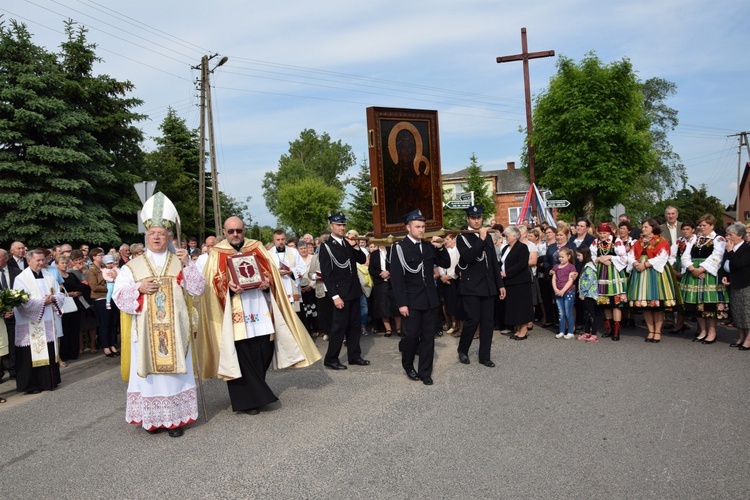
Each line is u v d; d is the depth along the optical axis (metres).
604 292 8.76
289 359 6.01
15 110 17.08
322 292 9.55
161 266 5.40
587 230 9.72
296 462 4.48
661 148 43.12
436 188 9.73
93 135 21.02
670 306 8.27
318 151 72.62
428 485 3.99
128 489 4.16
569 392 6.04
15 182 16.92
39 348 7.44
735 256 7.64
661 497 3.70
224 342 5.60
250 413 5.76
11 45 18.02
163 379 5.21
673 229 9.91
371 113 8.90
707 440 4.60
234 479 4.23
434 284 6.84
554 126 20.06
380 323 10.67
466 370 7.18
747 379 6.27
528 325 10.10
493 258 7.52
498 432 4.95
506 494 3.81
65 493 4.15
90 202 18.95
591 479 3.99
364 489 3.97
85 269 10.95
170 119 34.19
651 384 6.21
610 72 19.58
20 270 9.11
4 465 4.80
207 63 24.48
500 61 20.08
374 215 9.01
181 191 27.48
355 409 5.76
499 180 49.97
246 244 6.01
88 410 6.39
